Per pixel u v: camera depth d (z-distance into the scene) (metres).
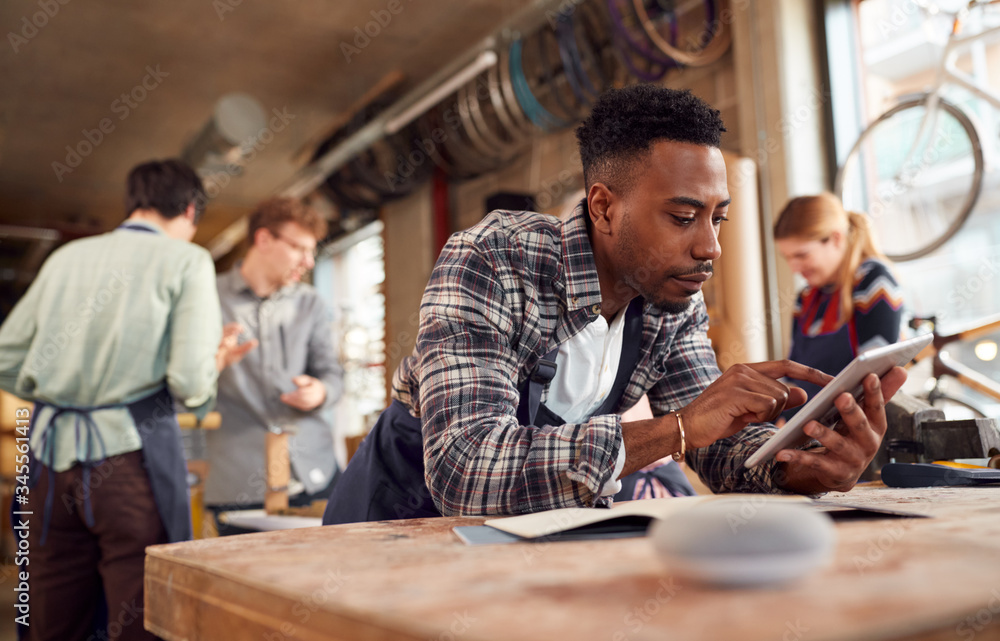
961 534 0.55
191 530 1.63
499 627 0.34
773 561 0.37
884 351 0.79
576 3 4.19
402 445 1.12
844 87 3.45
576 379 1.06
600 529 0.63
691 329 1.20
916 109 3.13
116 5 4.60
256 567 0.53
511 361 0.96
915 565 0.43
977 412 2.52
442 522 0.78
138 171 1.77
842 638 0.30
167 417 1.63
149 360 1.60
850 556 0.47
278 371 2.74
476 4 4.74
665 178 0.93
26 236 8.14
